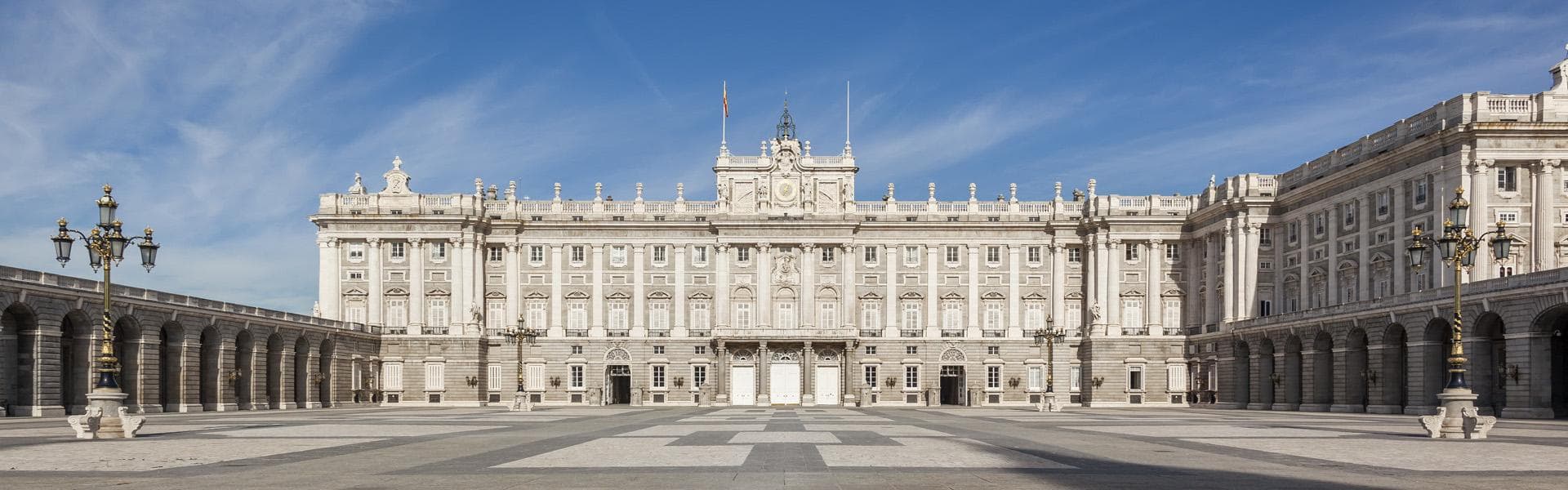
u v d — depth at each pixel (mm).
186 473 26812
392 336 115188
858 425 55500
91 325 74250
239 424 57344
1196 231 114250
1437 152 80188
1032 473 26453
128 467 28438
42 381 69250
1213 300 111375
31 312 68688
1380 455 32906
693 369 117688
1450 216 78438
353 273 116250
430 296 116188
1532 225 77750
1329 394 89812
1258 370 99812
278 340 97312
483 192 122875
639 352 117625
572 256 119625
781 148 119062
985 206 120062
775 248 119062
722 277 118000
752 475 25516
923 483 23797
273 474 26453
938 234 119438
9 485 23906
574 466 28062
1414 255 48281
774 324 118000
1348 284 92312
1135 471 27109
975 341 117750
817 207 118562
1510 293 67938
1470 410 42188
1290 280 103062
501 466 28141
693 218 118812
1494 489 23234
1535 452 33938
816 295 118688
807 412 84438
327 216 115500
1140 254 116438
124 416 42344
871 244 119500
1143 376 113562
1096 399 113375
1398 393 80688
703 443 37906
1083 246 118812
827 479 24766
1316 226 98688
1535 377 67062
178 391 82938
